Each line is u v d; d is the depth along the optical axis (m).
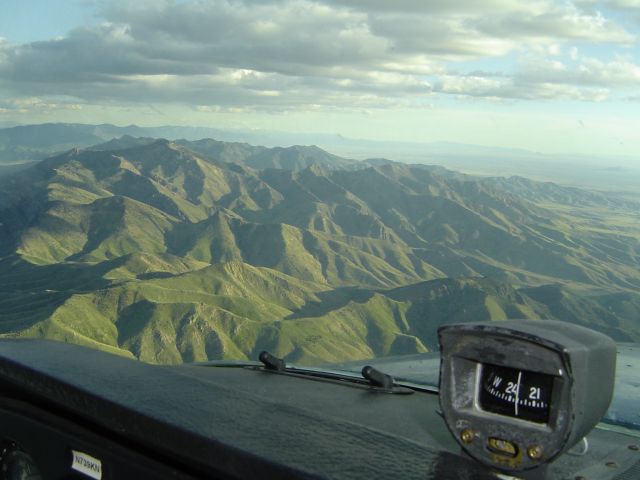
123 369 0.51
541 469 0.35
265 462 0.33
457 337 0.36
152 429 0.39
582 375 0.34
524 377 0.34
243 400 0.44
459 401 0.36
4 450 0.51
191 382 0.48
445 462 0.34
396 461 0.34
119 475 0.42
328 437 0.38
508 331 0.34
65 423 0.46
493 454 0.35
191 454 0.37
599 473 0.47
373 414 0.74
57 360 0.52
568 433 0.33
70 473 0.45
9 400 0.50
